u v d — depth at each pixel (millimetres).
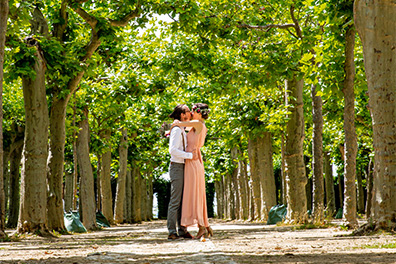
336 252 5129
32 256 6062
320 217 15023
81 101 20859
